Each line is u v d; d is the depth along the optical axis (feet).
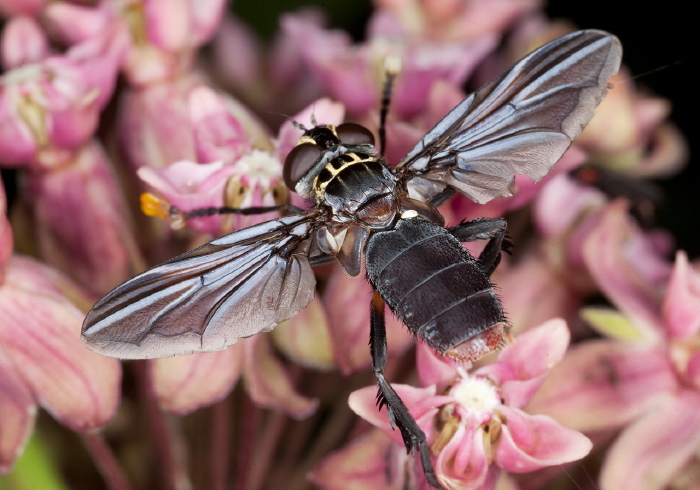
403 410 0.27
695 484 0.29
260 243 0.27
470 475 0.27
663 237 0.34
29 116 0.31
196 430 0.31
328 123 0.30
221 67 0.36
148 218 0.31
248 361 0.29
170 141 0.32
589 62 0.27
